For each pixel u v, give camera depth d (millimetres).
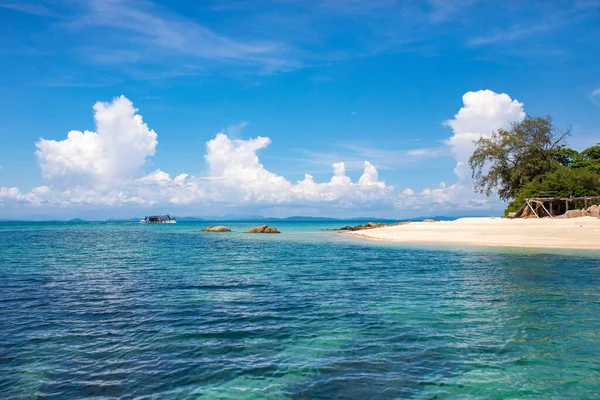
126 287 16750
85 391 6898
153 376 7523
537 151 64250
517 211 59062
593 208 48469
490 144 66375
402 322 11078
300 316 11805
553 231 40062
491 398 6691
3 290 16094
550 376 7539
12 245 43812
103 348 9023
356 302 13656
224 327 10695
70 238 60844
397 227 64438
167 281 18359
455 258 26828
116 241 52219
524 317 11492
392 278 18875
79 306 13203
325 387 7059
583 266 21859
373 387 7066
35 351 8820
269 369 7859
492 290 15531
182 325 10906
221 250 36594
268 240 53250
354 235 62312
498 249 32094
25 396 6688
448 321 11156
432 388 7043
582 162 67875
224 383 7227
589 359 8352
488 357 8461
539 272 19906
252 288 16422
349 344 9297
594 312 12031
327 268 22766
